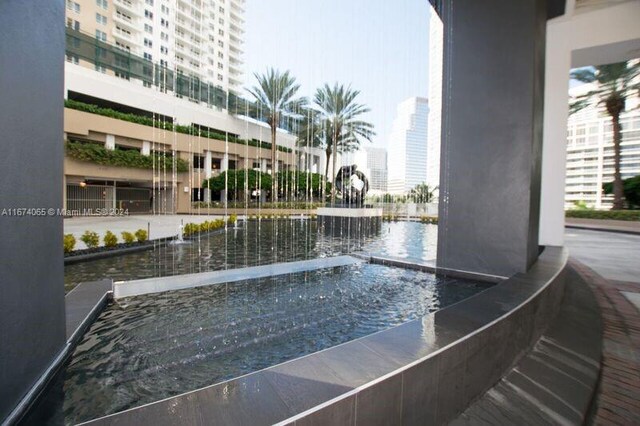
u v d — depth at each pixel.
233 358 2.06
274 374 1.14
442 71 4.14
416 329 1.58
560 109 5.74
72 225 11.38
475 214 3.81
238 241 9.04
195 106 20.22
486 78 3.69
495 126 3.64
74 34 15.57
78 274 4.77
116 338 2.33
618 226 13.21
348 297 3.39
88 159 14.67
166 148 18.80
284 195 21.33
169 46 25.94
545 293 2.43
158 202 19.25
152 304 3.12
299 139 20.80
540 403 1.63
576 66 6.68
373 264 5.09
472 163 3.82
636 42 5.40
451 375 1.40
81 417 1.46
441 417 1.36
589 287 3.92
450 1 4.00
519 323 1.97
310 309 3.00
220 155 21.61
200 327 2.56
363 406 1.05
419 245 8.29
